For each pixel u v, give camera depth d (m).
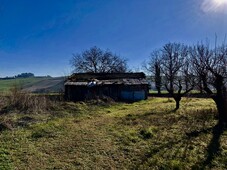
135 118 18.62
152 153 11.20
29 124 15.47
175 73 47.91
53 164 10.14
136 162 10.38
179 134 13.93
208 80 17.52
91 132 14.57
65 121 17.05
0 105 18.66
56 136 13.61
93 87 40.72
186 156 10.75
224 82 17.23
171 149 11.61
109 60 69.94
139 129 15.11
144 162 10.34
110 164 10.26
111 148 11.94
